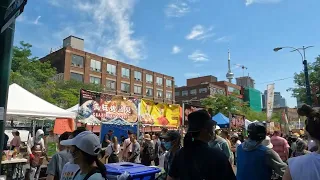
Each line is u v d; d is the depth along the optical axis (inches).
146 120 568.4
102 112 471.5
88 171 92.7
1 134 138.7
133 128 532.7
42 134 392.5
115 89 2332.7
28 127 925.2
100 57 2241.6
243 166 143.1
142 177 172.4
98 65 2220.7
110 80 2303.2
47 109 398.6
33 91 1358.3
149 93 2682.1
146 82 2664.9
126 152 412.2
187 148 101.0
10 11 131.3
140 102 559.2
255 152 139.8
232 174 95.0
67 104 1609.3
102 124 476.1
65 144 97.2
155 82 2770.7
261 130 142.5
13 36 148.0
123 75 2433.6
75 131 147.6
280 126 1261.1
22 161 358.6
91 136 95.0
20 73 1382.9
